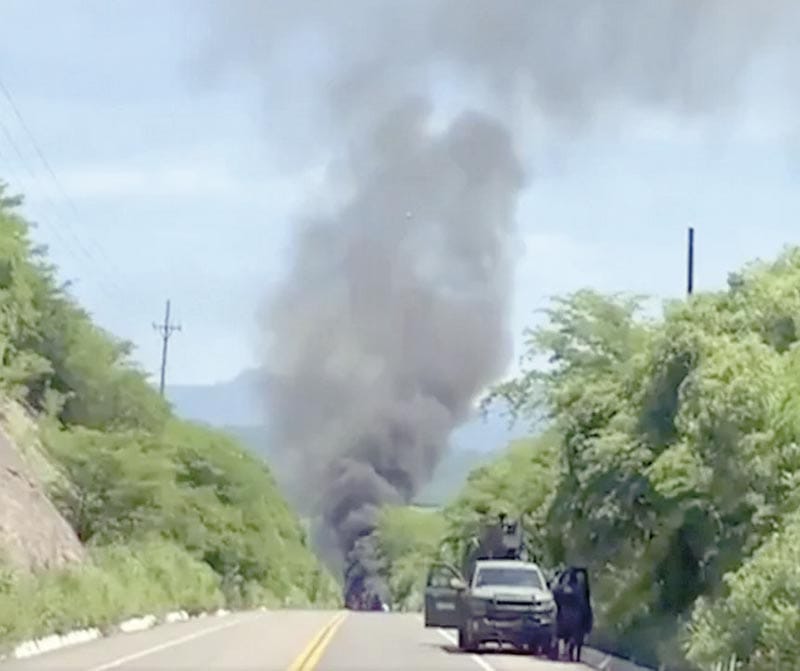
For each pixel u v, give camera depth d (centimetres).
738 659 2792
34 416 8188
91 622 5062
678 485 3675
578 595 4581
